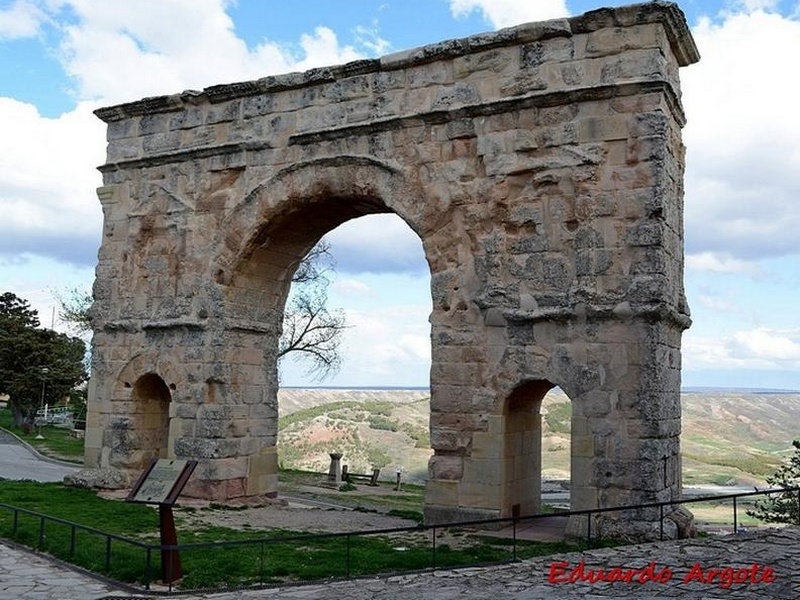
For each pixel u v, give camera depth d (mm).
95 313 30266
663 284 20688
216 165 28188
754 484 63406
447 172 23859
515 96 22922
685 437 125375
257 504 27719
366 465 87125
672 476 21422
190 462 16172
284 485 40500
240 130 27953
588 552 17641
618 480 20500
